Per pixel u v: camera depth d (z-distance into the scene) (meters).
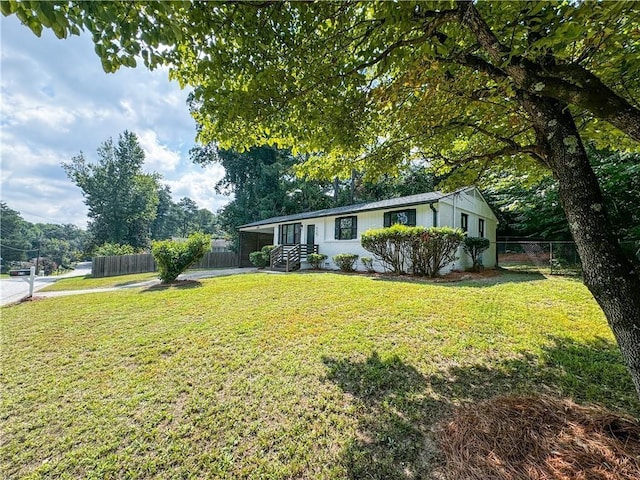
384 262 10.99
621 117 1.66
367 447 2.05
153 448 2.11
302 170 4.57
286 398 2.67
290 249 14.20
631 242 10.10
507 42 2.04
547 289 6.93
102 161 31.81
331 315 5.13
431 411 2.41
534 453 1.75
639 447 1.73
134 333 4.58
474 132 3.88
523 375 2.91
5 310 6.73
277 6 2.00
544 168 4.25
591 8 1.51
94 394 2.83
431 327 4.33
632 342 1.69
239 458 2.00
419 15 1.88
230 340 4.13
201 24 2.00
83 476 1.89
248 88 2.41
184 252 10.43
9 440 2.23
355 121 3.03
